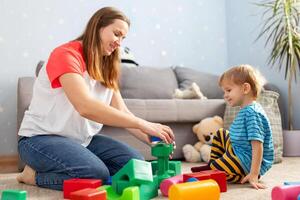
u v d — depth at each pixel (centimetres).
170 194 86
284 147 221
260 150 123
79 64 118
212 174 108
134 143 199
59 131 126
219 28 302
